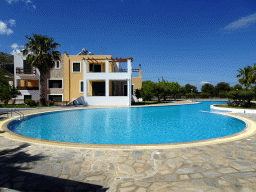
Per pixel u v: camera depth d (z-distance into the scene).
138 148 4.38
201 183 2.60
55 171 3.07
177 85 34.00
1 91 17.97
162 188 2.47
